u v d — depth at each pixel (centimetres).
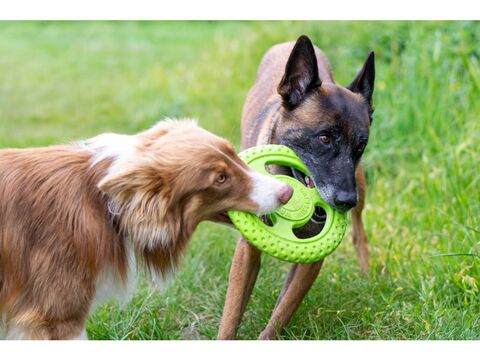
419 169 195
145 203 123
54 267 126
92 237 127
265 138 150
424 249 167
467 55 212
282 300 146
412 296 155
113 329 146
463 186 178
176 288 161
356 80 148
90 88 315
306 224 146
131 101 293
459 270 155
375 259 169
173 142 125
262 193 127
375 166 203
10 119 283
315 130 141
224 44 309
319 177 141
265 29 288
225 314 145
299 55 143
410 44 222
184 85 292
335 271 167
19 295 127
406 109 208
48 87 320
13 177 127
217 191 126
